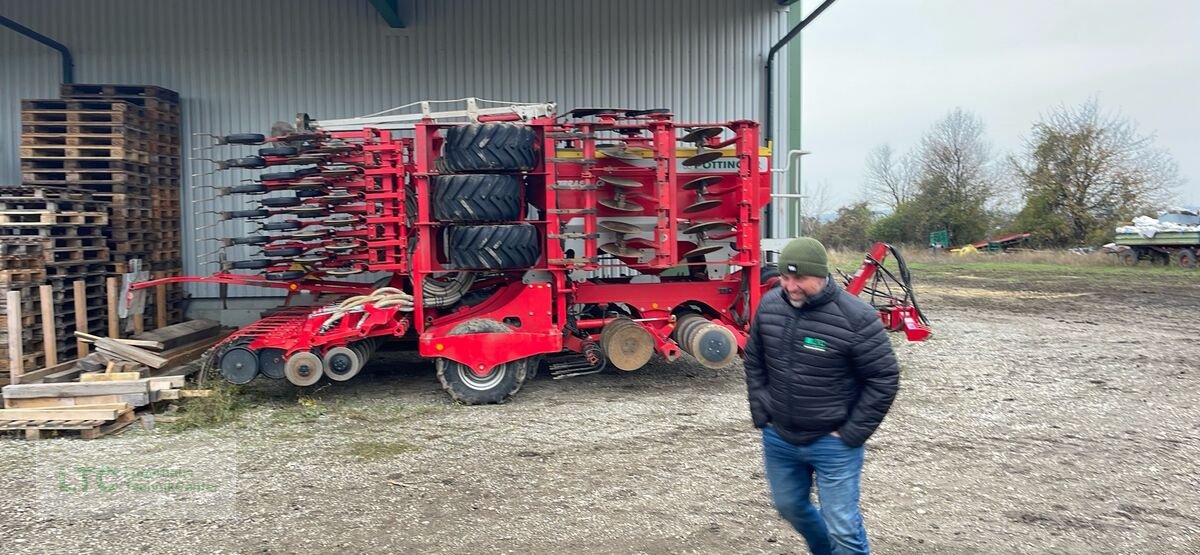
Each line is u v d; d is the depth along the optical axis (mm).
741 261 8016
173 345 9391
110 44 11602
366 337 7840
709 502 5035
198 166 11594
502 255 7488
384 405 7582
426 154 7586
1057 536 4527
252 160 7969
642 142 7867
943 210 45938
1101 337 11727
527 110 8117
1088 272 25656
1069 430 6703
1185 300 17031
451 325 7812
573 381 8641
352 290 8766
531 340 7555
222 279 8398
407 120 8195
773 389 3516
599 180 7648
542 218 8070
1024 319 13875
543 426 6828
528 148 7449
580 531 4578
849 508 3406
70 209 8461
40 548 4340
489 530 4594
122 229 9500
